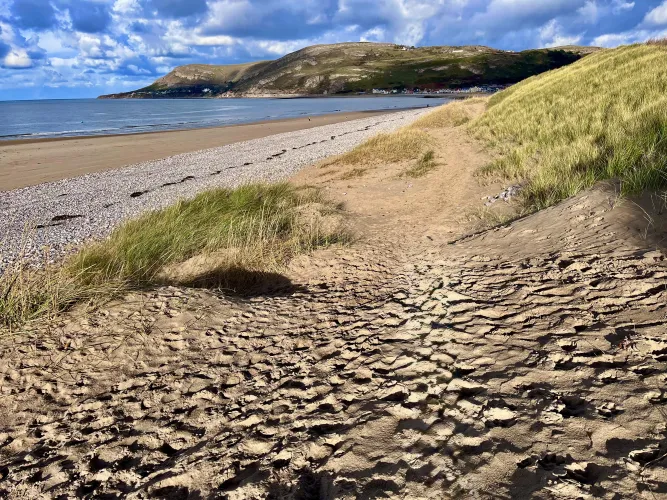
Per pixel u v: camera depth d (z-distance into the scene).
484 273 3.58
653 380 1.72
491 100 31.23
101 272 4.12
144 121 50.69
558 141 9.09
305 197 8.78
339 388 2.27
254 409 2.22
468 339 2.48
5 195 12.31
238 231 5.90
